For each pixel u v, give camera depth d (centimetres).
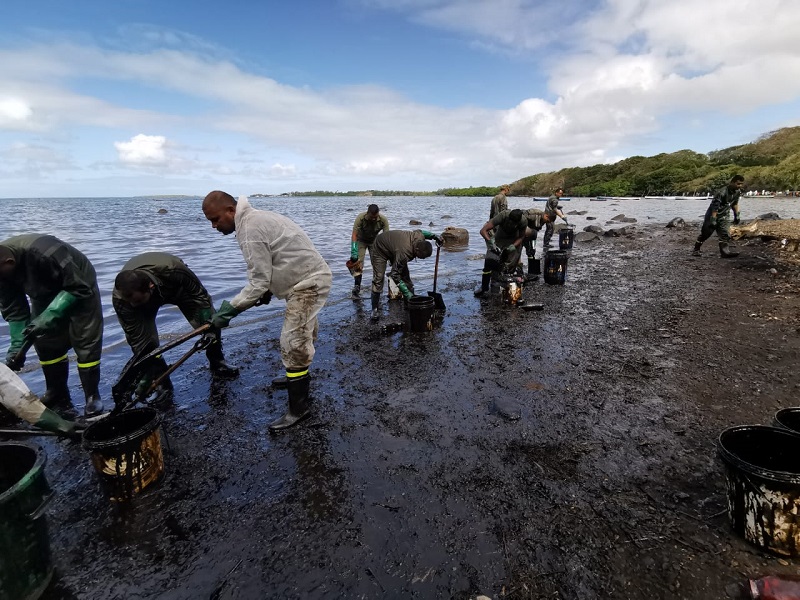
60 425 288
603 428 353
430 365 499
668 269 1088
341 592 213
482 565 226
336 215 4234
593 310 722
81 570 233
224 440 354
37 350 407
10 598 199
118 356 563
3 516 193
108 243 1802
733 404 383
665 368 468
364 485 292
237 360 531
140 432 278
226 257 1419
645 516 255
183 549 245
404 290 652
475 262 1335
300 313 357
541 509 264
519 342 569
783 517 212
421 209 5412
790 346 507
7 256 345
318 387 450
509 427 358
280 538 250
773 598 189
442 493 281
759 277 910
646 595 206
